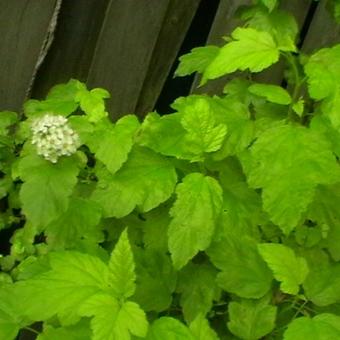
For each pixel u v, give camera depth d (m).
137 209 1.00
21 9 1.11
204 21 1.14
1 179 1.11
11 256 1.10
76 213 0.96
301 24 1.09
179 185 0.92
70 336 0.86
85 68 1.15
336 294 0.92
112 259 0.85
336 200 0.96
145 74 1.14
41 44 1.12
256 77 1.12
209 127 0.94
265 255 0.90
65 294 0.83
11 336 0.89
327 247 0.97
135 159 0.96
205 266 0.97
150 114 0.98
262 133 0.93
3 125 1.12
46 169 0.95
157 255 0.97
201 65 1.04
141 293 0.94
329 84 0.94
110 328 0.82
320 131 0.95
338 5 1.05
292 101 0.98
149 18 1.11
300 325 0.87
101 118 0.98
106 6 1.12
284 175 0.90
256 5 1.06
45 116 0.95
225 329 0.99
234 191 0.96
